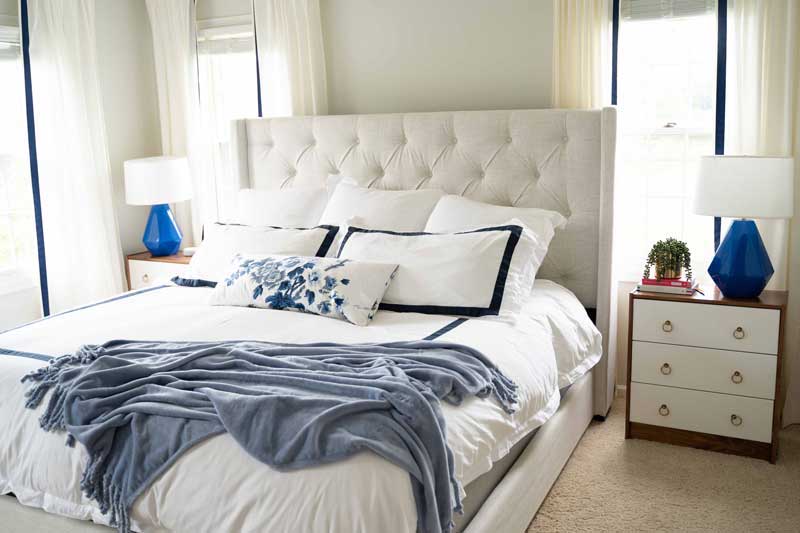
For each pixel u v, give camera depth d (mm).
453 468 1719
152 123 4582
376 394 1780
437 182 3516
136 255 4336
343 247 3125
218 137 4367
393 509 1539
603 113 3088
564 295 3104
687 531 2355
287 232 3326
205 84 4324
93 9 4047
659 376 2973
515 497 2129
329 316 2744
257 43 4055
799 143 2982
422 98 3787
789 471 2742
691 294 2939
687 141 3359
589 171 3186
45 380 2084
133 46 4430
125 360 2129
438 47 3695
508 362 2295
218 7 4227
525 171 3338
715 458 2867
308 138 3859
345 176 3727
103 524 1856
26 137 3912
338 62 3969
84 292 4102
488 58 3588
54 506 1915
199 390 1906
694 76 3287
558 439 2607
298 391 1877
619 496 2578
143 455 1774
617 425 3209
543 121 3252
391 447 1624
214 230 3549
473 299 2709
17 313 3941
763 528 2365
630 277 3561
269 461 1631
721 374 2859
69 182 3992
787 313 3119
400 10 3752
